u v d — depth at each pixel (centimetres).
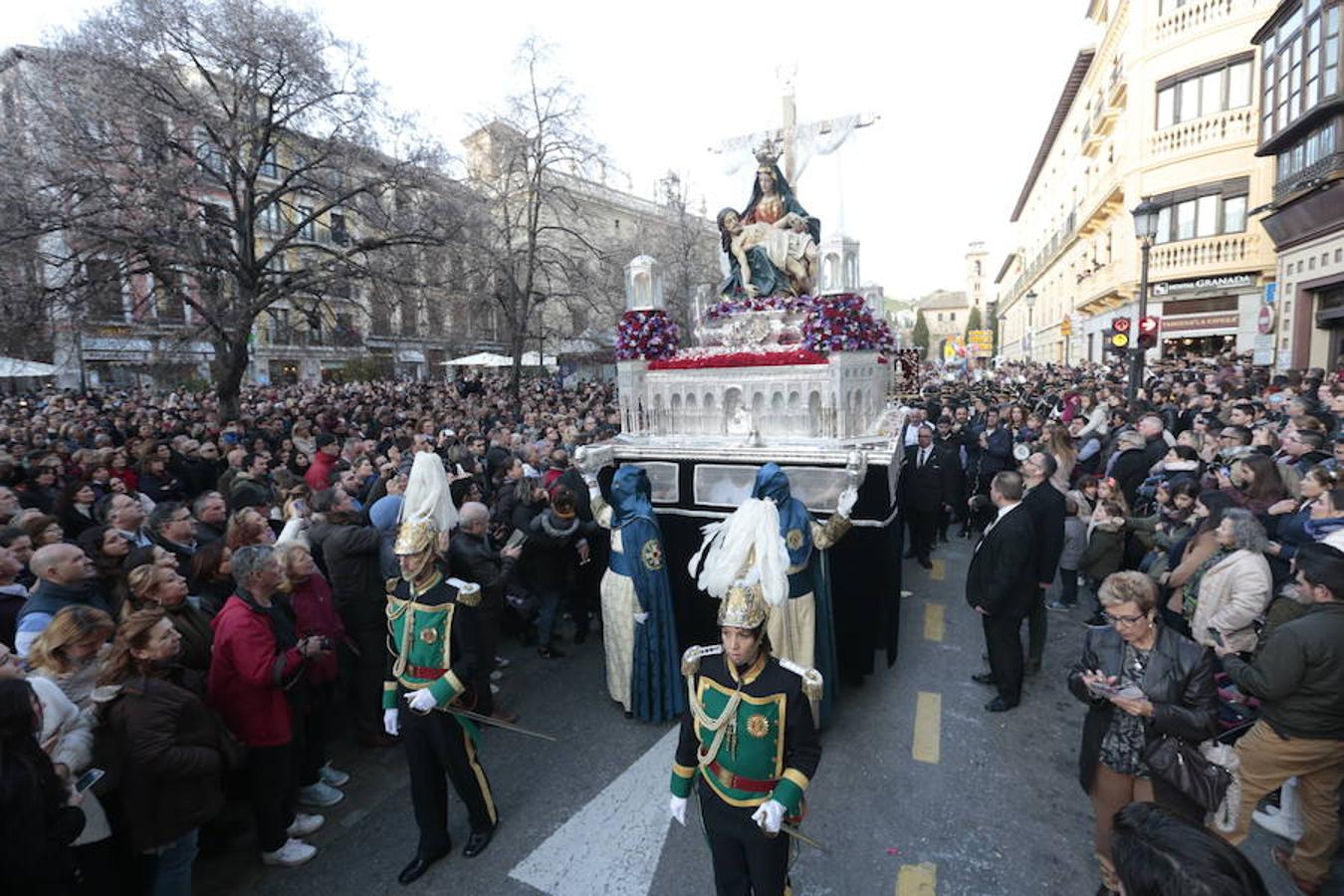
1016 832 349
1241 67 1981
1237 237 2002
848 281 539
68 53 1138
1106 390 1291
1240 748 304
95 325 1397
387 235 1524
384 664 446
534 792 390
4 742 205
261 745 326
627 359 621
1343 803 337
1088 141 2750
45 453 700
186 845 282
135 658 271
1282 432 605
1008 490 462
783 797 232
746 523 257
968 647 581
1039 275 4509
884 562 486
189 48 1241
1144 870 135
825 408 532
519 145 1995
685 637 538
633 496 473
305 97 1358
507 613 634
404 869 332
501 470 684
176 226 1191
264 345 3228
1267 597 366
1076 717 462
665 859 335
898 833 350
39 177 1171
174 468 795
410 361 3844
